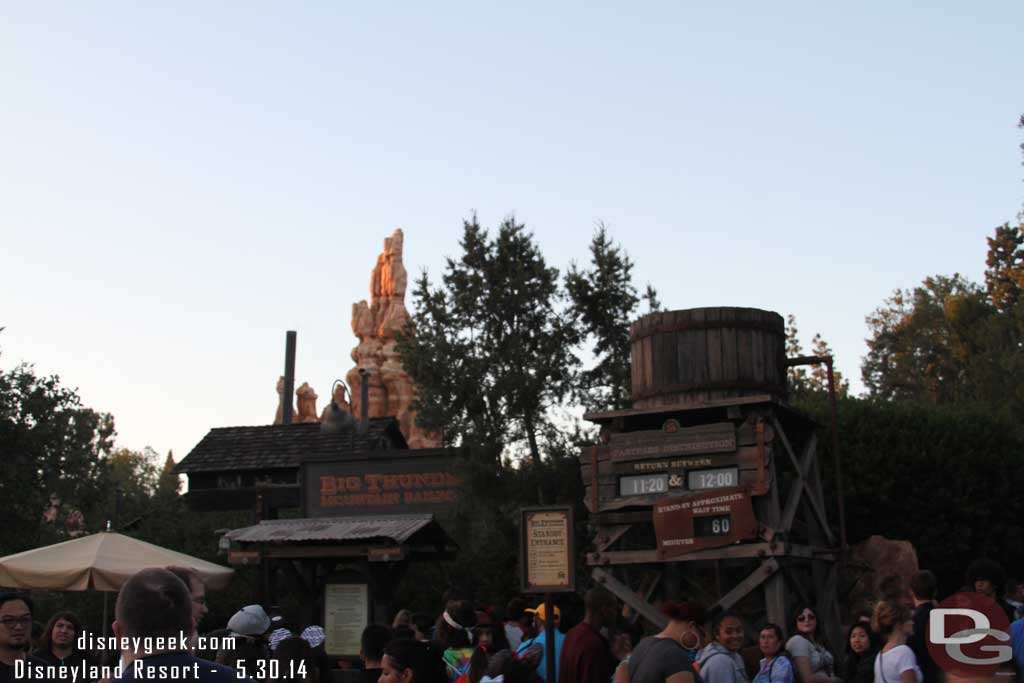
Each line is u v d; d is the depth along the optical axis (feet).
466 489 64.59
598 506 51.88
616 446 52.21
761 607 53.67
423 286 71.82
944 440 79.36
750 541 48.80
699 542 48.83
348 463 66.28
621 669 26.37
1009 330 153.99
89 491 107.76
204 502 85.51
